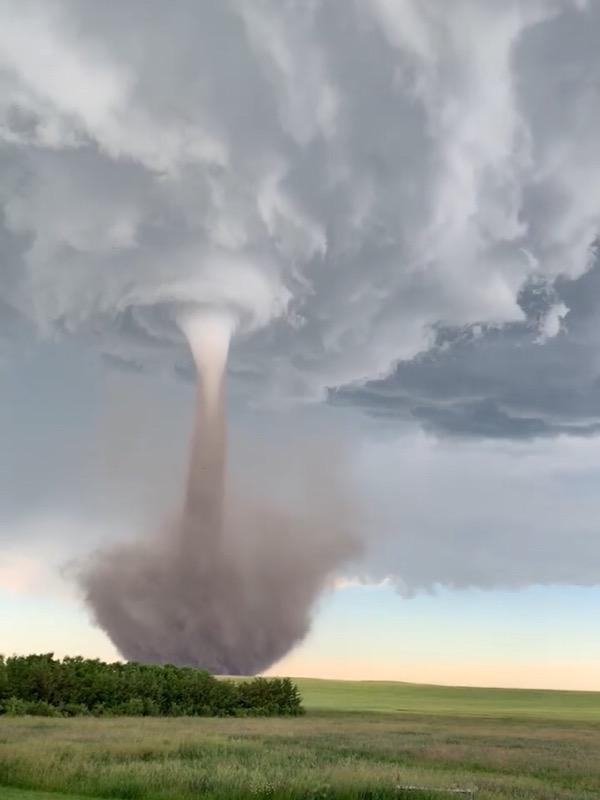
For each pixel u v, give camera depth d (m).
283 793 18.70
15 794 18.06
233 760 25.06
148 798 18.31
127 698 60.75
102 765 21.88
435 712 89.25
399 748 35.28
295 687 74.25
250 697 71.38
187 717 59.94
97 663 66.06
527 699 136.38
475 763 31.00
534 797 22.09
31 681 56.38
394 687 159.88
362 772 21.14
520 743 43.25
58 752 24.67
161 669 68.56
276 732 43.25
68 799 17.66
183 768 21.22
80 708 56.25
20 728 38.75
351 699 120.62
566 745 43.03
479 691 154.00
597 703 126.00
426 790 19.70
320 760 27.11
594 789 25.50
